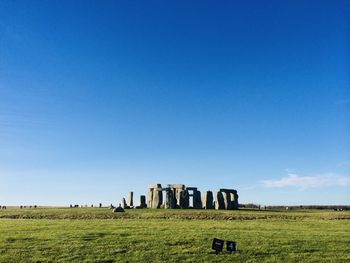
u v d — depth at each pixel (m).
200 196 110.62
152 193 113.06
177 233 44.66
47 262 31.58
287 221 64.00
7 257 32.69
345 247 38.25
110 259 32.47
